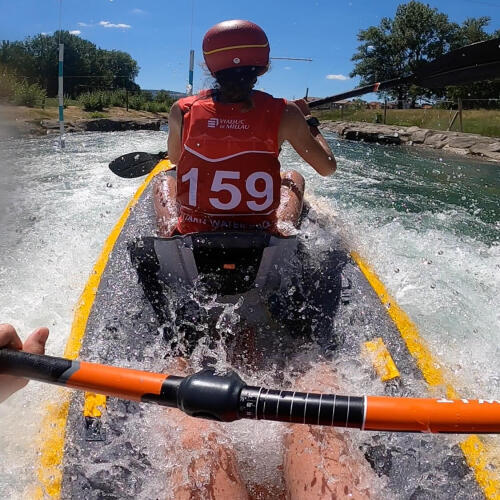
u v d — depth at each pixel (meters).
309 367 1.90
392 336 2.04
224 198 2.01
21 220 4.43
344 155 10.82
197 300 2.03
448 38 36.44
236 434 1.69
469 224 5.18
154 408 1.70
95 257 3.51
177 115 2.13
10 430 1.82
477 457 1.58
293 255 2.07
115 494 1.48
